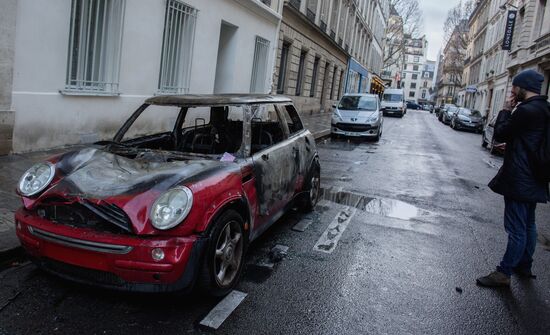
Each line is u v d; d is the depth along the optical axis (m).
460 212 7.09
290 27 19.84
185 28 11.32
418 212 6.87
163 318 3.29
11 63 6.83
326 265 4.50
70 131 8.09
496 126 4.23
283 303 3.65
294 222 5.86
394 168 10.98
